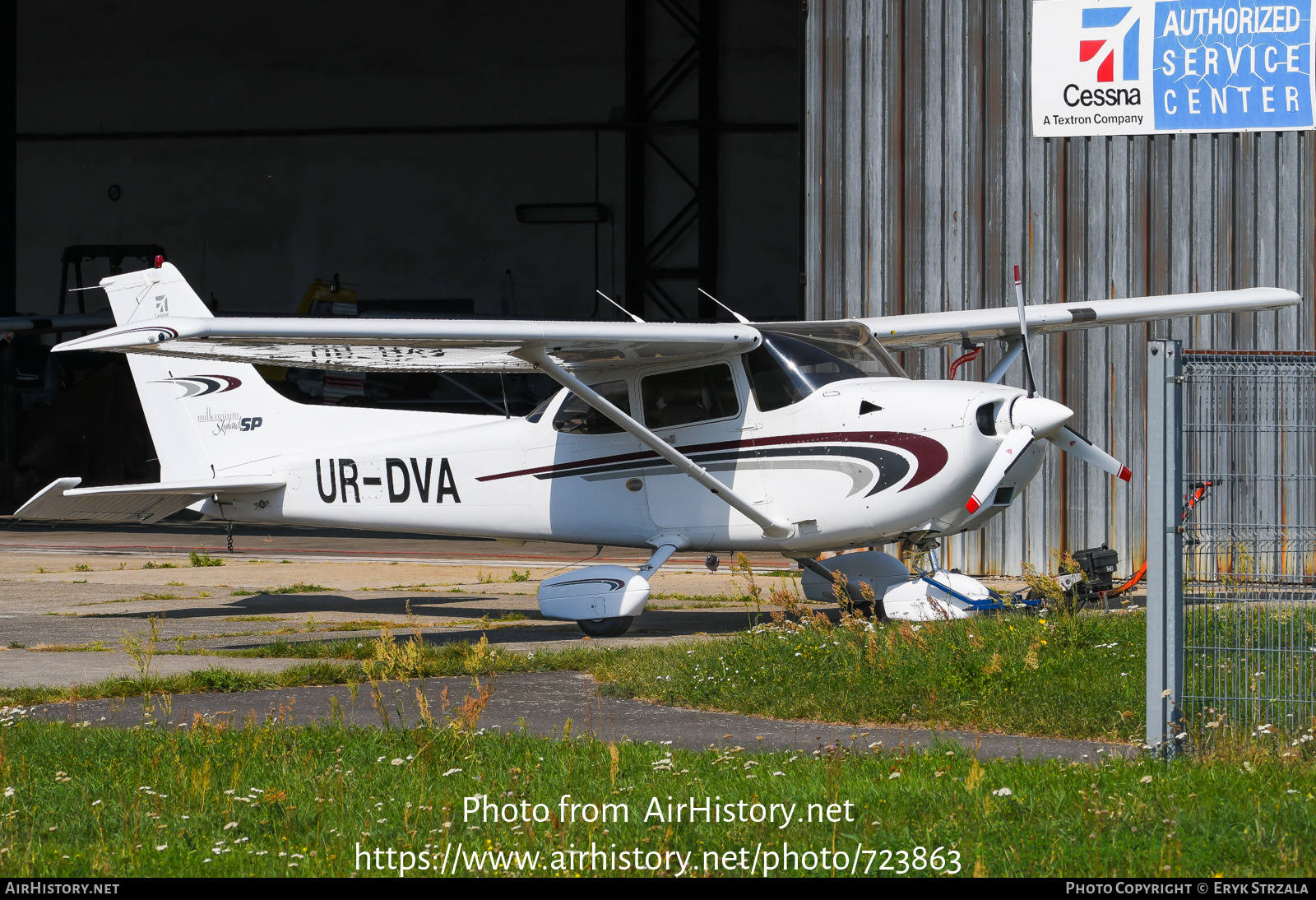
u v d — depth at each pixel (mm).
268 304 81812
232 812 10734
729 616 27547
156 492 28000
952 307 34469
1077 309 27688
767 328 24516
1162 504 12562
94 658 21141
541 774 12070
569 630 25188
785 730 14836
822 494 23391
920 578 23812
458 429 27656
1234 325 32875
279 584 35125
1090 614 21344
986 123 34250
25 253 83625
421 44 79250
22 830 10523
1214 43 32688
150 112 82188
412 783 11531
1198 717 12883
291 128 80875
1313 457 25250
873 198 35156
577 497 25906
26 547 48750
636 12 75812
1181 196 33031
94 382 73125
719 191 76000
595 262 77875
